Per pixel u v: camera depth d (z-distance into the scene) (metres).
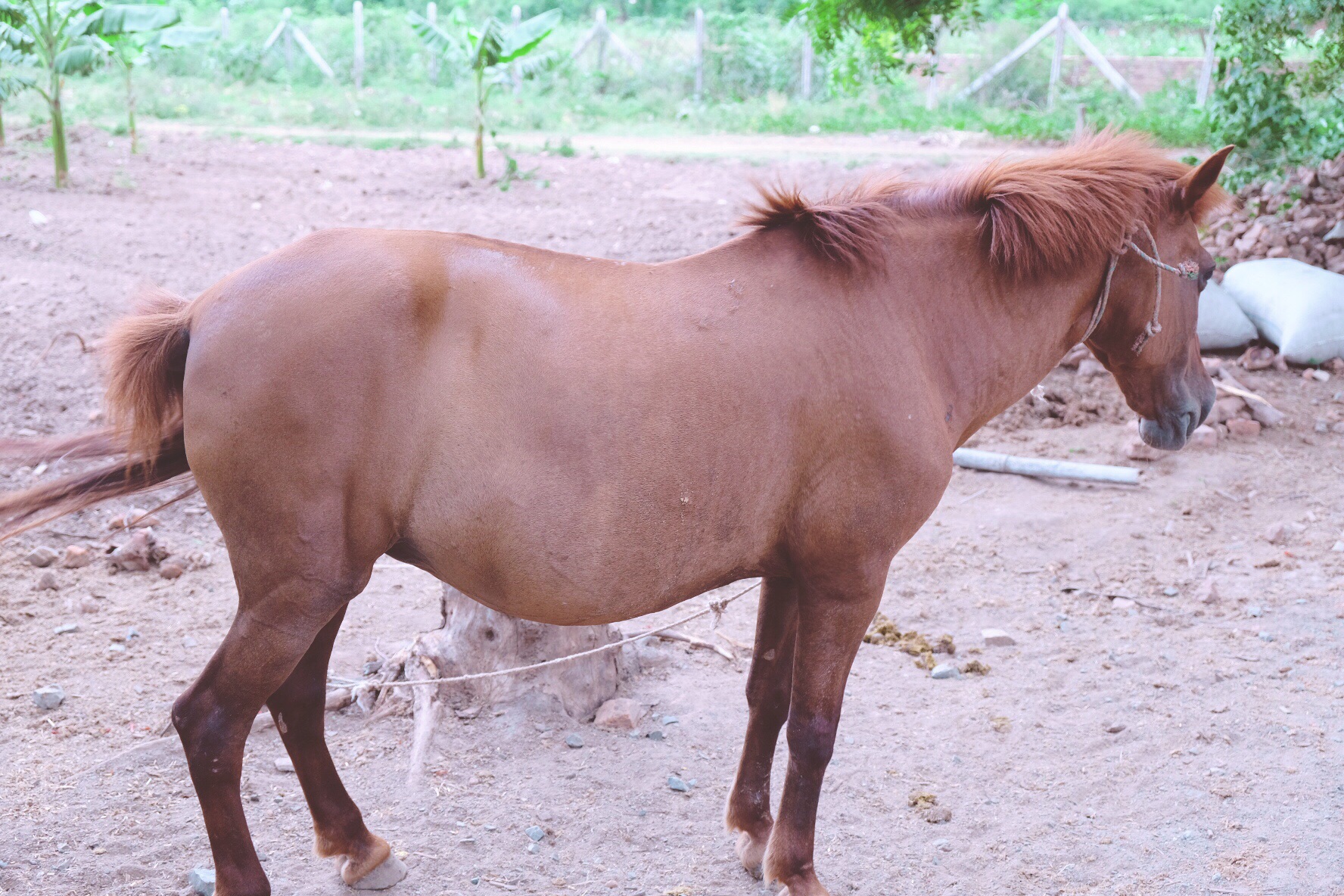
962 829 3.59
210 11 27.67
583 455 2.52
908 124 18.50
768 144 17.17
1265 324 8.05
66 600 4.93
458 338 2.53
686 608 5.23
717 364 2.60
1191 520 6.05
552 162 15.45
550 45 23.62
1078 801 3.74
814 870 3.20
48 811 3.44
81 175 13.38
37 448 2.75
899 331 2.82
